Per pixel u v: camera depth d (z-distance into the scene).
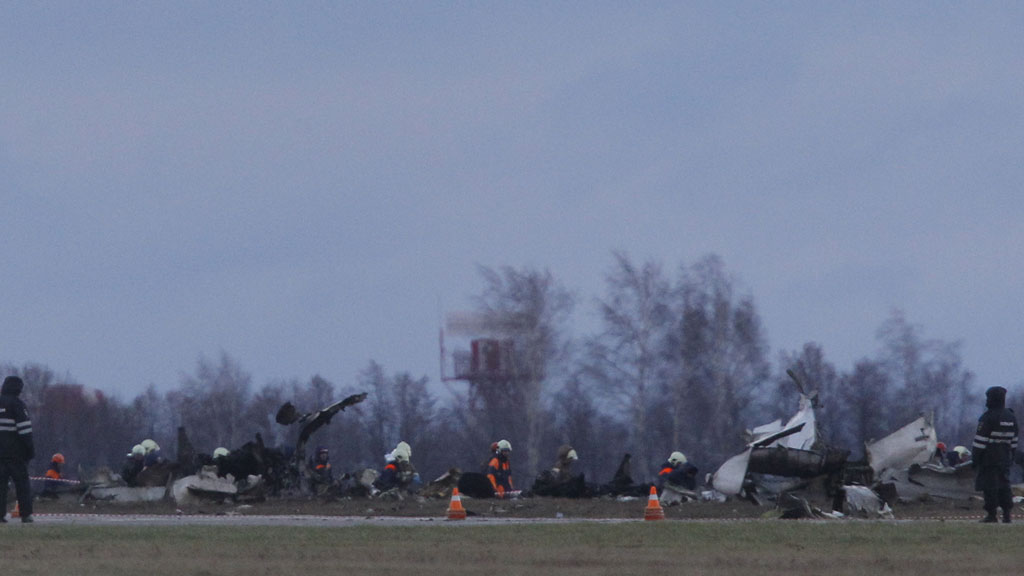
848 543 53.38
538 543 53.34
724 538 55.78
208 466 106.50
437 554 48.19
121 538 56.06
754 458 94.25
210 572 42.22
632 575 41.47
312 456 118.94
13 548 51.06
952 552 49.56
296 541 54.38
